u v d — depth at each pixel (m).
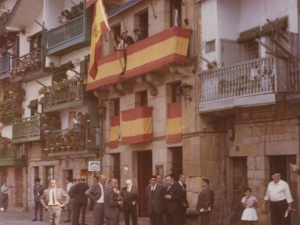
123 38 22.94
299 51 16.50
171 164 21.61
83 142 26.12
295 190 16.77
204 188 16.14
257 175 18.05
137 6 23.44
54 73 29.86
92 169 22.38
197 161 19.72
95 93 25.33
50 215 17.08
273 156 17.89
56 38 29.00
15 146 33.69
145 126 22.38
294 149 16.75
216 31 19.03
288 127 17.02
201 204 16.03
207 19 19.50
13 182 35.44
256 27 18.59
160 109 22.06
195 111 19.88
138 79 22.16
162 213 16.47
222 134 19.73
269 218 17.52
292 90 16.06
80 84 26.28
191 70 20.12
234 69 17.78
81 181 20.28
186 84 19.84
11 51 36.06
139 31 22.89
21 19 33.38
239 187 19.30
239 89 17.36
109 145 25.23
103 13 23.20
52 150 28.67
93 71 24.09
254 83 16.81
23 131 32.12
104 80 23.86
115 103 25.61
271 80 16.22
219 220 19.34
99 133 25.95
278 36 16.72
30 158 33.44
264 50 17.73
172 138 20.97
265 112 17.81
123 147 24.31
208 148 19.67
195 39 20.06
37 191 23.75
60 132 29.34
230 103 17.62
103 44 25.66
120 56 22.86
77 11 28.23
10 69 34.06
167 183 16.14
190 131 20.14
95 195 16.09
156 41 20.78
